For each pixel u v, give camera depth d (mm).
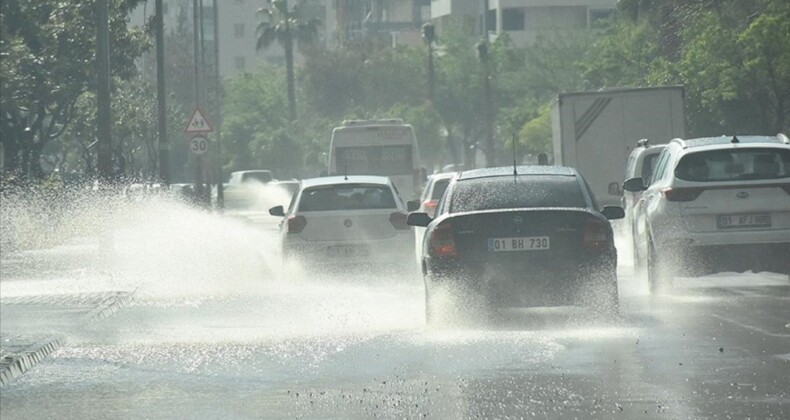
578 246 31469
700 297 39031
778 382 23547
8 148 96812
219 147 159875
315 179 49656
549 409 21406
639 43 129625
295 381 25234
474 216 31594
